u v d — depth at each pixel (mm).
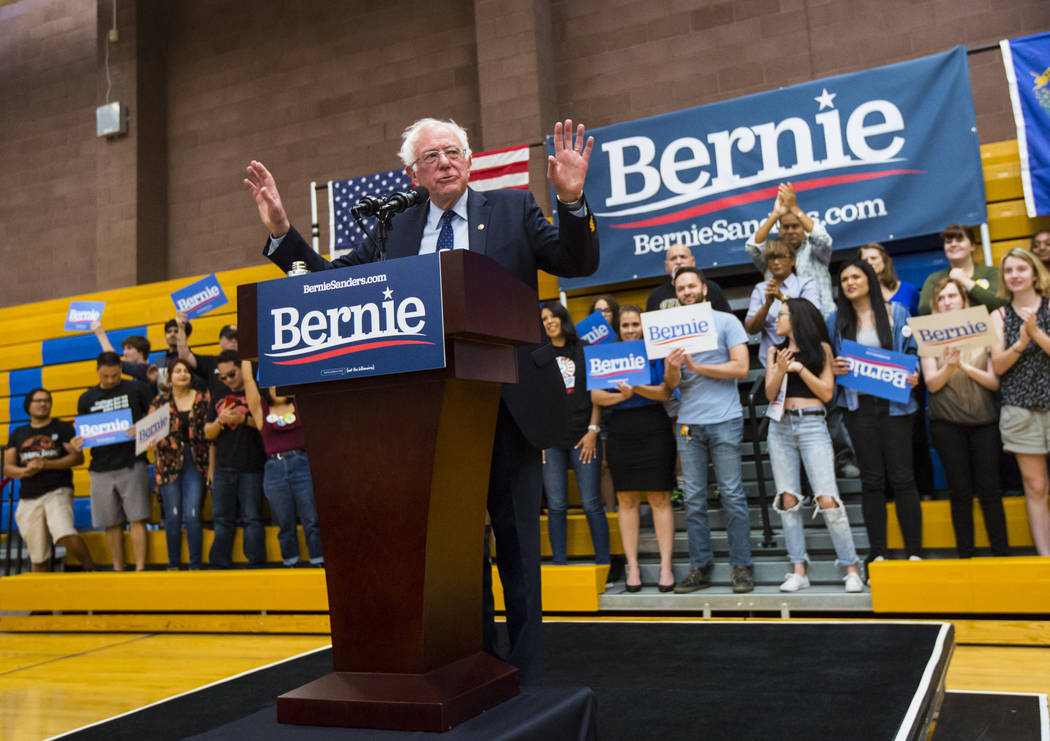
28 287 9352
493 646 1901
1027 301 3727
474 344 1359
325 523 1405
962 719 2420
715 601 3861
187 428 5281
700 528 4055
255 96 8711
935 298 3969
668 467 4070
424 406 1322
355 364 1331
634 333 4250
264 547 5152
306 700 1365
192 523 5180
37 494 5629
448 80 7957
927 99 4656
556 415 1812
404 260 1310
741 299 5281
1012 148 4746
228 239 8656
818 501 3814
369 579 1368
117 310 7129
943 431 3770
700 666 2539
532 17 7332
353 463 1381
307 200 8383
